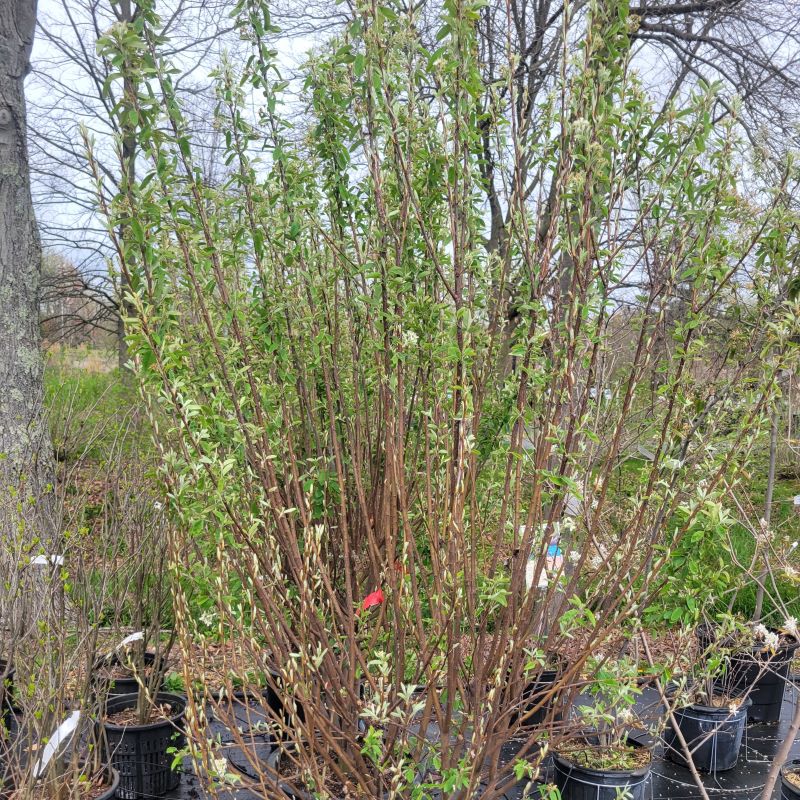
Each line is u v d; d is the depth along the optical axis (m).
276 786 2.28
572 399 2.14
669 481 2.39
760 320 2.44
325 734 2.22
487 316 2.40
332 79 2.50
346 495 2.86
